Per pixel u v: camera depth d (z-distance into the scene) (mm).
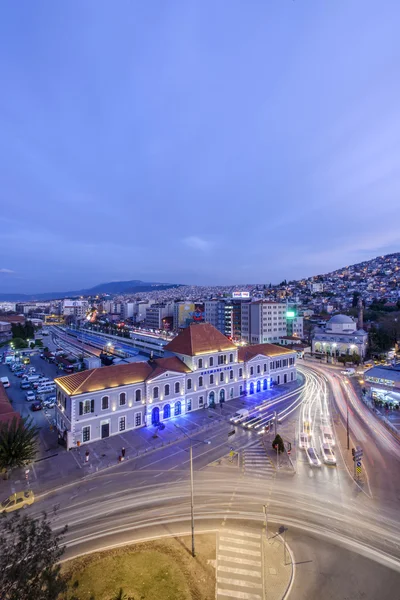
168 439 50312
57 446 48156
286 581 24266
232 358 71875
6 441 39406
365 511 32812
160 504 34062
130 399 54125
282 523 30984
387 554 27109
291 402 69562
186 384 62312
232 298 181250
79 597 22484
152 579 24188
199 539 28750
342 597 22984
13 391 78250
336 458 44250
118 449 47031
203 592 23203
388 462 43250
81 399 48438
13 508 32938
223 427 55219
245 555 26812
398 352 120250
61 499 35094
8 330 187375
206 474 40094
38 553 17672
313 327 171500
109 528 30234
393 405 65438
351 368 104688
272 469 41344
